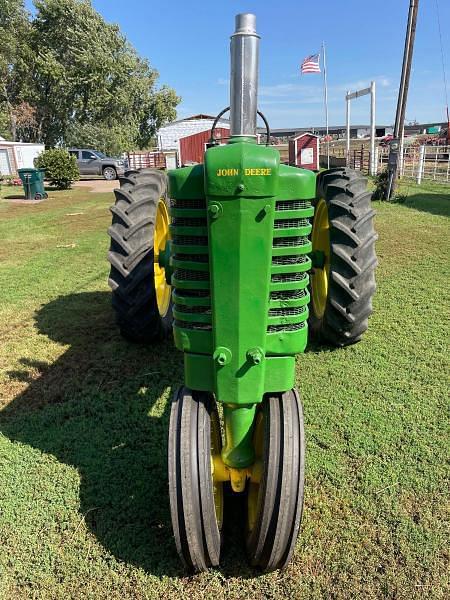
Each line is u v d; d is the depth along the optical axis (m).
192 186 1.94
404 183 16.16
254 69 1.96
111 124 47.12
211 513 2.10
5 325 5.02
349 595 2.14
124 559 2.32
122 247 3.94
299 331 2.09
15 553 2.35
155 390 3.70
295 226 1.99
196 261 2.03
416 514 2.53
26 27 42.78
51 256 7.94
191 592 2.17
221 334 1.99
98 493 2.71
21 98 43.78
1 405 3.59
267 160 1.79
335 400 3.46
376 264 3.81
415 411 3.34
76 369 4.07
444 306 5.12
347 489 2.68
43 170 18.19
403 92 13.02
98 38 42.72
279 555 2.12
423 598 2.12
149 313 4.07
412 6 12.10
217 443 2.47
